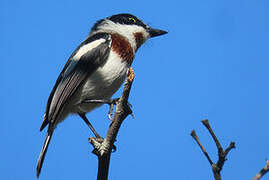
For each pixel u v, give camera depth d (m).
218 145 4.41
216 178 4.34
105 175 6.72
